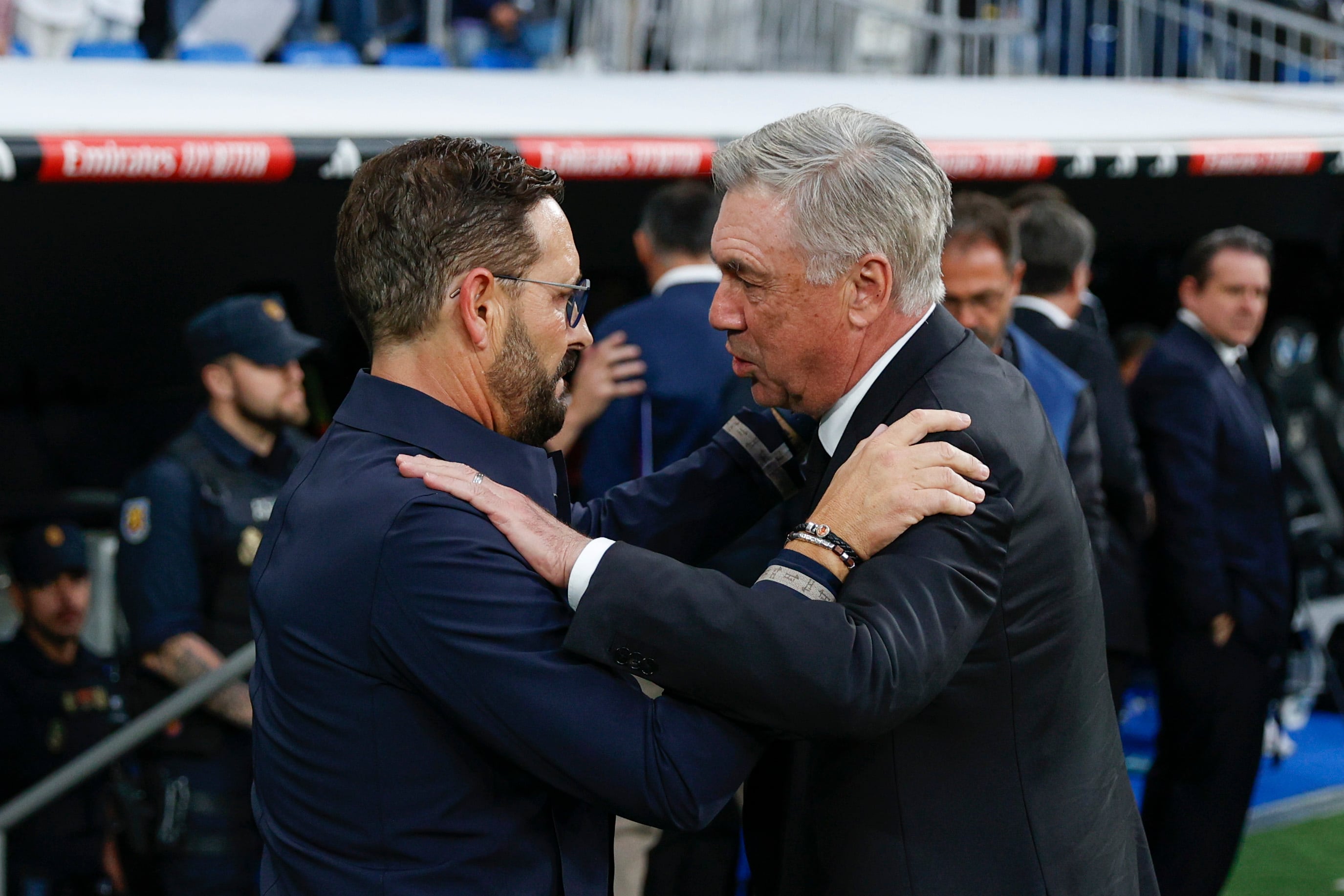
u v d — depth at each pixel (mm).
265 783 5562
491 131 12922
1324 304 23891
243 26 23297
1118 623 11602
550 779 5148
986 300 9875
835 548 5285
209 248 23797
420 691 5148
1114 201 26344
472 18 25594
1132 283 25750
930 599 5176
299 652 5234
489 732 5090
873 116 5703
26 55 21703
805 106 16906
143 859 10758
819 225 5523
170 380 23938
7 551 13961
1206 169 16297
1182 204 26891
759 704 5016
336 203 24438
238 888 10633
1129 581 11719
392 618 5074
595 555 5223
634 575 5133
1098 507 10477
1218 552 12508
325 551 5191
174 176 11078
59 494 17438
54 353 23156
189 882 10531
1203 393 12742
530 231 5391
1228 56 26281
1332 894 13867
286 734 5363
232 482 10867
